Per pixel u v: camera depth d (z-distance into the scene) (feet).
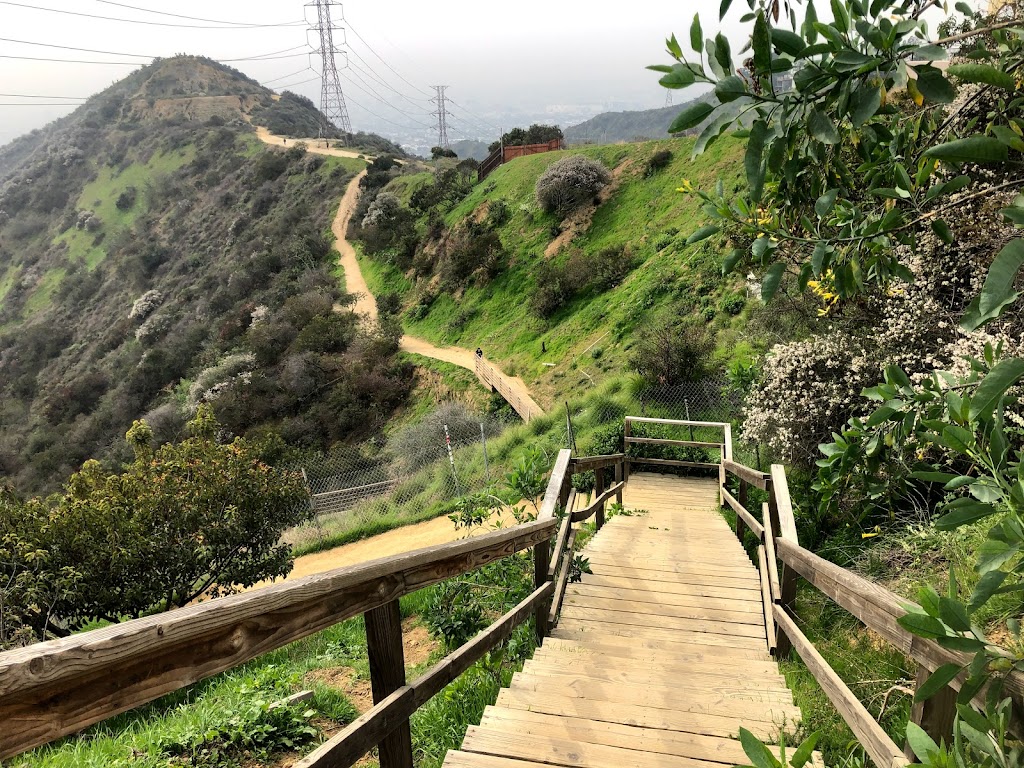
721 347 51.11
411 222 163.02
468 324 116.06
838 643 11.91
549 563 15.07
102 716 3.42
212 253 219.61
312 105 456.45
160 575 26.58
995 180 11.71
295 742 12.01
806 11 4.59
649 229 102.22
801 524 19.72
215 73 417.28
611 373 67.15
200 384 120.06
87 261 262.47
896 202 6.17
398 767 6.75
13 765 11.52
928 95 4.25
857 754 8.30
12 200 328.49
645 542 22.22
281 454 73.67
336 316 128.16
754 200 4.73
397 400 103.55
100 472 30.22
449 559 8.23
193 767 10.90
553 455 41.96
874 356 21.59
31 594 22.26
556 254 115.65
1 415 175.32
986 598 3.82
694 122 4.72
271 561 30.60
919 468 5.24
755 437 27.50
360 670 17.26
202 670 4.08
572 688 10.85
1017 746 3.78
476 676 12.66
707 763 8.36
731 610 15.56
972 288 18.34
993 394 3.90
